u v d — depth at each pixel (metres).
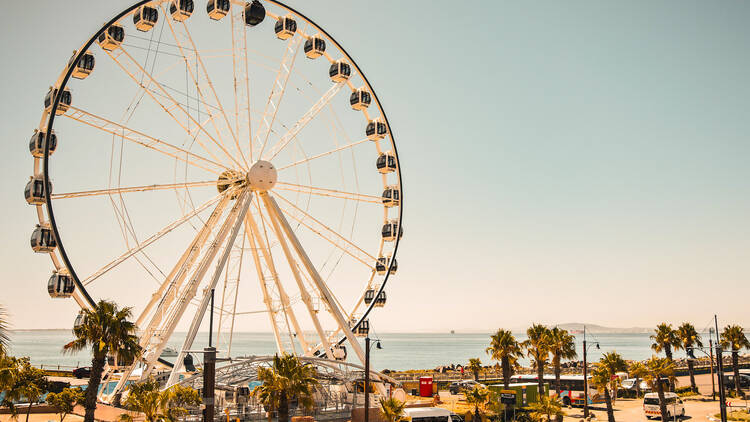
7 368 30.52
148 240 43.53
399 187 55.38
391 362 185.12
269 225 50.19
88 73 41.88
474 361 77.75
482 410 43.72
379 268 55.00
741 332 67.81
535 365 63.62
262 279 51.47
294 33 50.50
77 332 31.30
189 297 44.31
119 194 43.03
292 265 49.94
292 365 33.84
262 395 33.75
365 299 54.94
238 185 48.28
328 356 49.75
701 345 66.50
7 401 31.81
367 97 54.72
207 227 46.28
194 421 37.47
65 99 41.03
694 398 64.69
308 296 50.00
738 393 66.81
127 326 32.06
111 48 43.03
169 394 35.12
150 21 44.12
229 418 38.34
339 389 45.34
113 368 42.25
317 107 51.62
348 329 50.50
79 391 43.06
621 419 51.50
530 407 45.66
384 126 55.47
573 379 65.94
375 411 40.06
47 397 42.72
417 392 65.62
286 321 50.38
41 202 40.44
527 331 59.44
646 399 51.75
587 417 52.00
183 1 45.41
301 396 33.72
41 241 39.69
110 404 40.31
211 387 26.20
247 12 47.94
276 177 48.56
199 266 45.44
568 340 59.91
